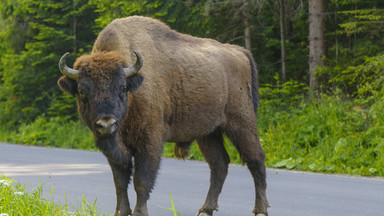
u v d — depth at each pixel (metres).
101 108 16.72
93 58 17.48
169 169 35.41
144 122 18.64
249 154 22.89
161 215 21.55
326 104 44.50
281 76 60.53
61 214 19.06
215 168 22.95
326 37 58.41
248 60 24.69
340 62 52.66
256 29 60.09
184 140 21.42
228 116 22.91
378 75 44.47
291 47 64.50
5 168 36.47
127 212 18.45
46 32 69.25
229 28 57.72
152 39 20.67
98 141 17.48
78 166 37.75
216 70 22.05
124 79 17.39
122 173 18.58
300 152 38.03
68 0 72.06
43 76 71.69
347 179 30.61
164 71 20.12
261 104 48.78
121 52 19.33
